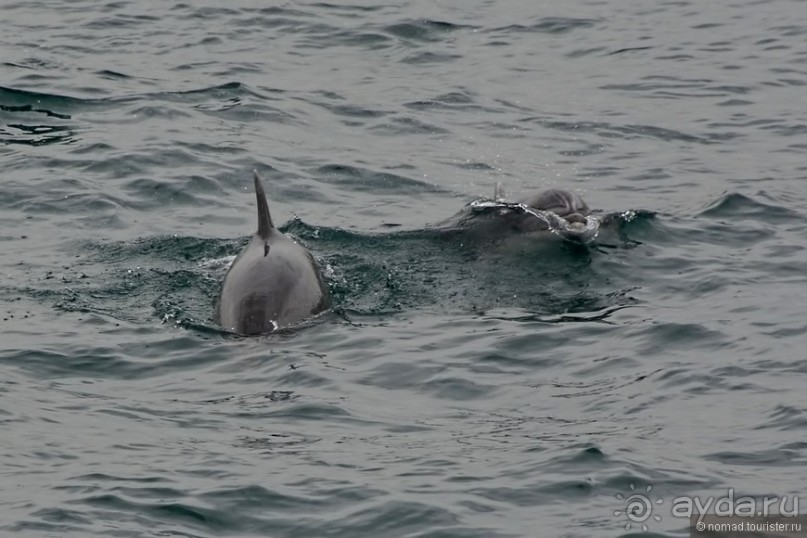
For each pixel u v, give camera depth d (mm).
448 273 64500
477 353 53562
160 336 55219
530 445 44656
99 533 38438
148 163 80750
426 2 124625
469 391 49875
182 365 52156
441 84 101688
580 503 40469
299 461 43406
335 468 42875
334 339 54812
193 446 44531
